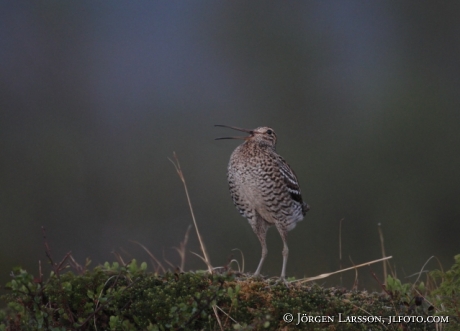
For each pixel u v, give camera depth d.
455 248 21.27
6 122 26.73
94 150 24.69
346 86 27.25
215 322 7.41
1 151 24.55
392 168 22.50
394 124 23.64
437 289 7.72
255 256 18.59
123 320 7.54
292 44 29.42
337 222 21.11
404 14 30.47
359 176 22.28
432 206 21.91
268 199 9.95
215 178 22.36
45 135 25.28
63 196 22.61
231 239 19.67
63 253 20.69
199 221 20.78
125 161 23.81
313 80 27.88
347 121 25.16
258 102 27.56
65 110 28.52
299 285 8.12
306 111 26.41
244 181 9.97
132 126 26.31
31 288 7.52
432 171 22.56
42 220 22.11
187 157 23.34
